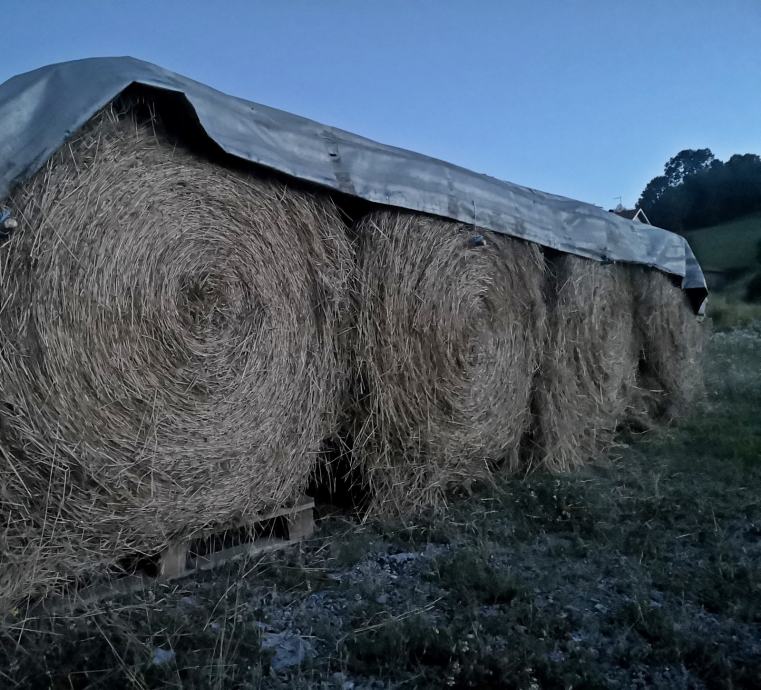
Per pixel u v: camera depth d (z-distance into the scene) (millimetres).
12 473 2791
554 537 4074
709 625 2996
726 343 12836
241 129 3480
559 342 5691
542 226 5473
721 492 4719
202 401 3332
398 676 2562
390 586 3334
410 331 4359
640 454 5957
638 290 7051
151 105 3162
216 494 3420
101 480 2982
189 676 2484
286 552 3732
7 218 2719
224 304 3436
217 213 3410
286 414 3746
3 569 2773
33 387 2801
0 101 2803
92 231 2938
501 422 5051
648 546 3830
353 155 4105
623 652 2725
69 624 2799
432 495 4543
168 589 3229
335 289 4008
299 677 2502
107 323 2986
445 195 4547
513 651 2672
